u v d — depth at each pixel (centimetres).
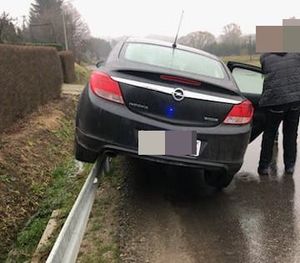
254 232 393
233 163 418
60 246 277
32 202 592
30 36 5131
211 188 503
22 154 703
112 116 396
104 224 400
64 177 659
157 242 369
